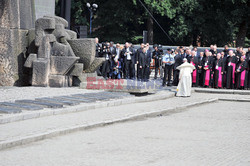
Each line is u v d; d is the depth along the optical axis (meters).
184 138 15.33
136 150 13.13
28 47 30.05
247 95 32.66
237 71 35.81
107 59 36.47
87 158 11.99
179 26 74.12
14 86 28.92
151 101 26.47
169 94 29.59
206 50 36.72
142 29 84.94
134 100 25.33
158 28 84.00
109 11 78.94
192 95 31.44
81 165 11.20
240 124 19.09
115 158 12.03
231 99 29.64
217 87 36.12
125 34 81.50
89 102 22.92
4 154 12.34
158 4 73.38
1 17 28.75
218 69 36.03
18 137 13.88
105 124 17.80
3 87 27.78
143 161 11.72
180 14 75.50
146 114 20.72
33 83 28.92
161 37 84.38
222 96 31.25
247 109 24.94
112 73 36.72
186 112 22.83
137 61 37.16
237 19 71.50
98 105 22.19
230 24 74.56
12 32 28.89
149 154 12.61
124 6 77.44
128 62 37.19
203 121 19.70
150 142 14.42
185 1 72.94
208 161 11.91
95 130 16.56
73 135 15.45
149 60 37.59
